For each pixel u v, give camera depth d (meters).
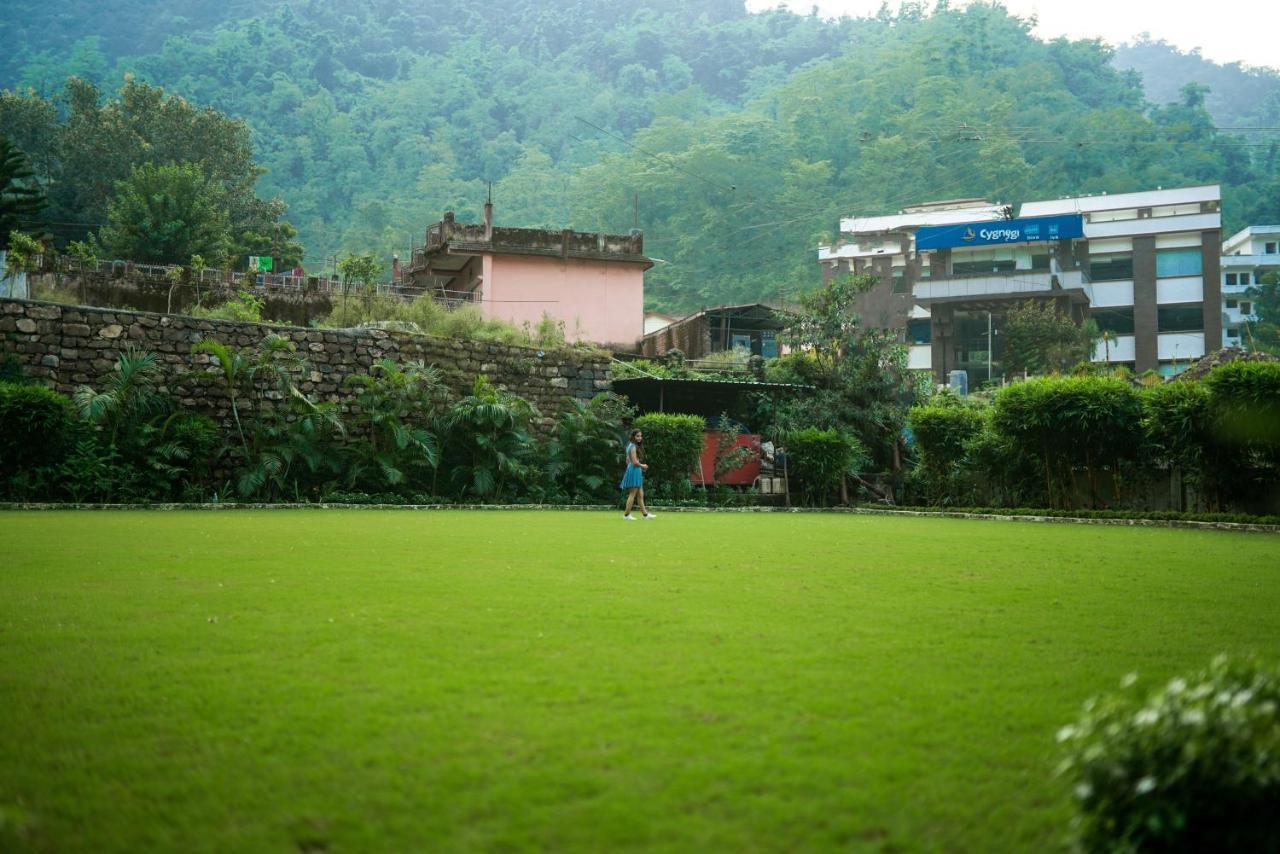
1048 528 16.61
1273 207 91.19
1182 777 2.29
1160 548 11.98
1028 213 63.94
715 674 4.51
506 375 24.92
